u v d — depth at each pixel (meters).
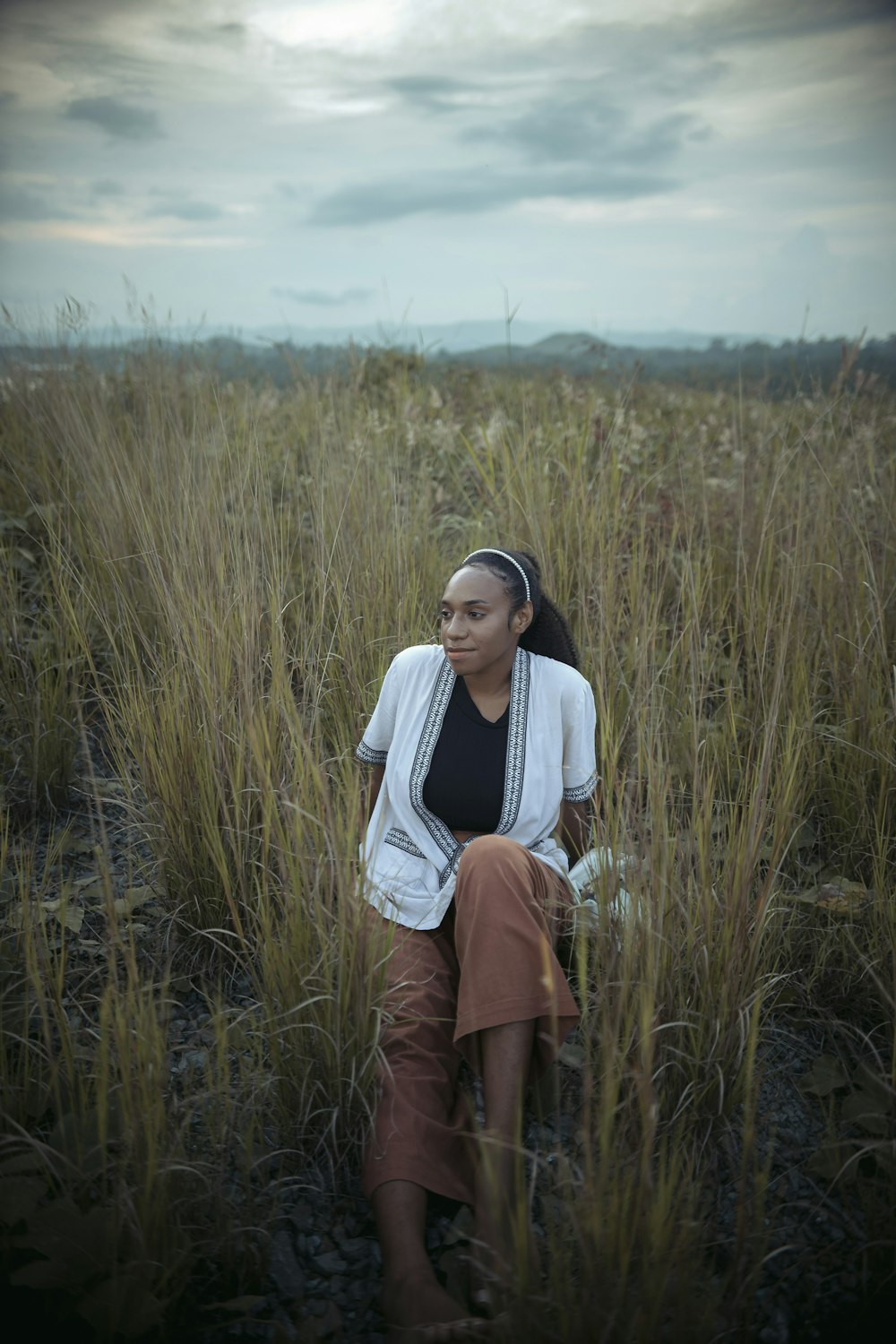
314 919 2.07
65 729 3.19
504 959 1.99
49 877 2.80
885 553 3.54
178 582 3.12
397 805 2.43
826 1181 2.02
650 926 2.00
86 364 5.27
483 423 5.39
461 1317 1.61
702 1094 2.04
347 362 5.86
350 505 3.88
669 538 4.13
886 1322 1.73
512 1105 1.91
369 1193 1.86
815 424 4.45
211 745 2.60
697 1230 1.73
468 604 2.29
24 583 4.09
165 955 2.52
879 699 3.04
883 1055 2.32
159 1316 1.59
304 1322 1.72
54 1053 2.15
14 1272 1.61
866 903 2.58
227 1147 2.02
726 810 2.85
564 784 2.48
